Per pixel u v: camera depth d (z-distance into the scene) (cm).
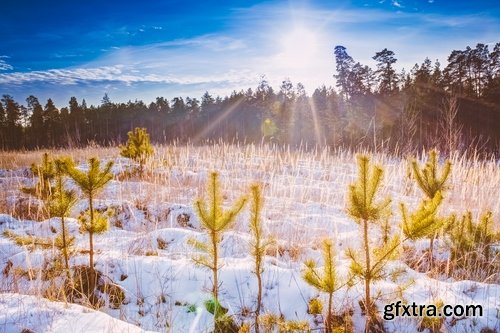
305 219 595
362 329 315
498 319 302
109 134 4588
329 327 285
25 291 347
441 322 301
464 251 411
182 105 5944
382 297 328
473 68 3170
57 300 327
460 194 692
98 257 404
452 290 342
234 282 368
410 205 579
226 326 318
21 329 267
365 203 267
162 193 720
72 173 364
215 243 317
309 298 343
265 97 4931
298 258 438
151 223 628
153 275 382
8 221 585
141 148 1023
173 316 336
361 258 285
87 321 287
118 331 278
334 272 270
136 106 5806
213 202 305
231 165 945
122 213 652
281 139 2808
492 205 632
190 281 373
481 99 2631
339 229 554
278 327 304
